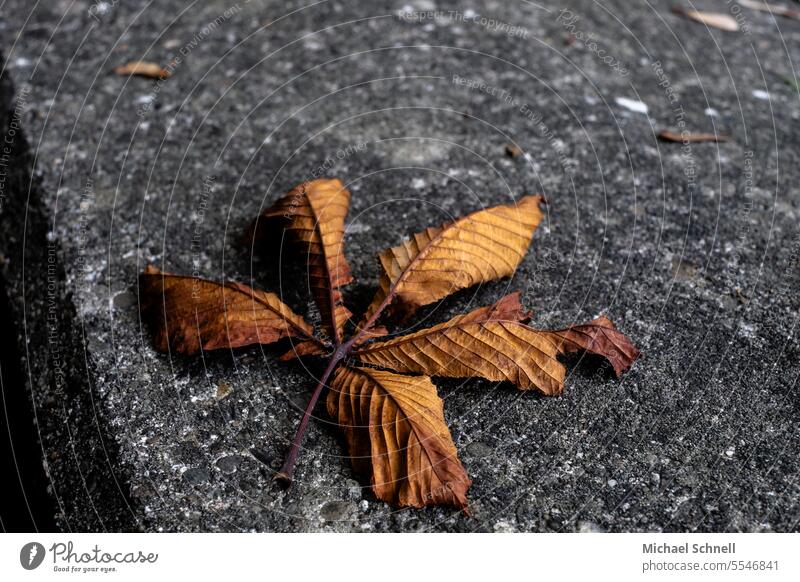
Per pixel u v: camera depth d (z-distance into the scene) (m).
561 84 0.69
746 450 0.49
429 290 0.50
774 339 0.53
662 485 0.48
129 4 0.82
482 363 0.49
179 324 0.51
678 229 0.59
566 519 0.48
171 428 0.50
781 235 0.59
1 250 0.61
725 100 0.69
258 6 0.81
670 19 0.80
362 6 0.80
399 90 0.69
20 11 0.81
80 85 0.70
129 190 0.62
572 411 0.50
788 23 0.83
